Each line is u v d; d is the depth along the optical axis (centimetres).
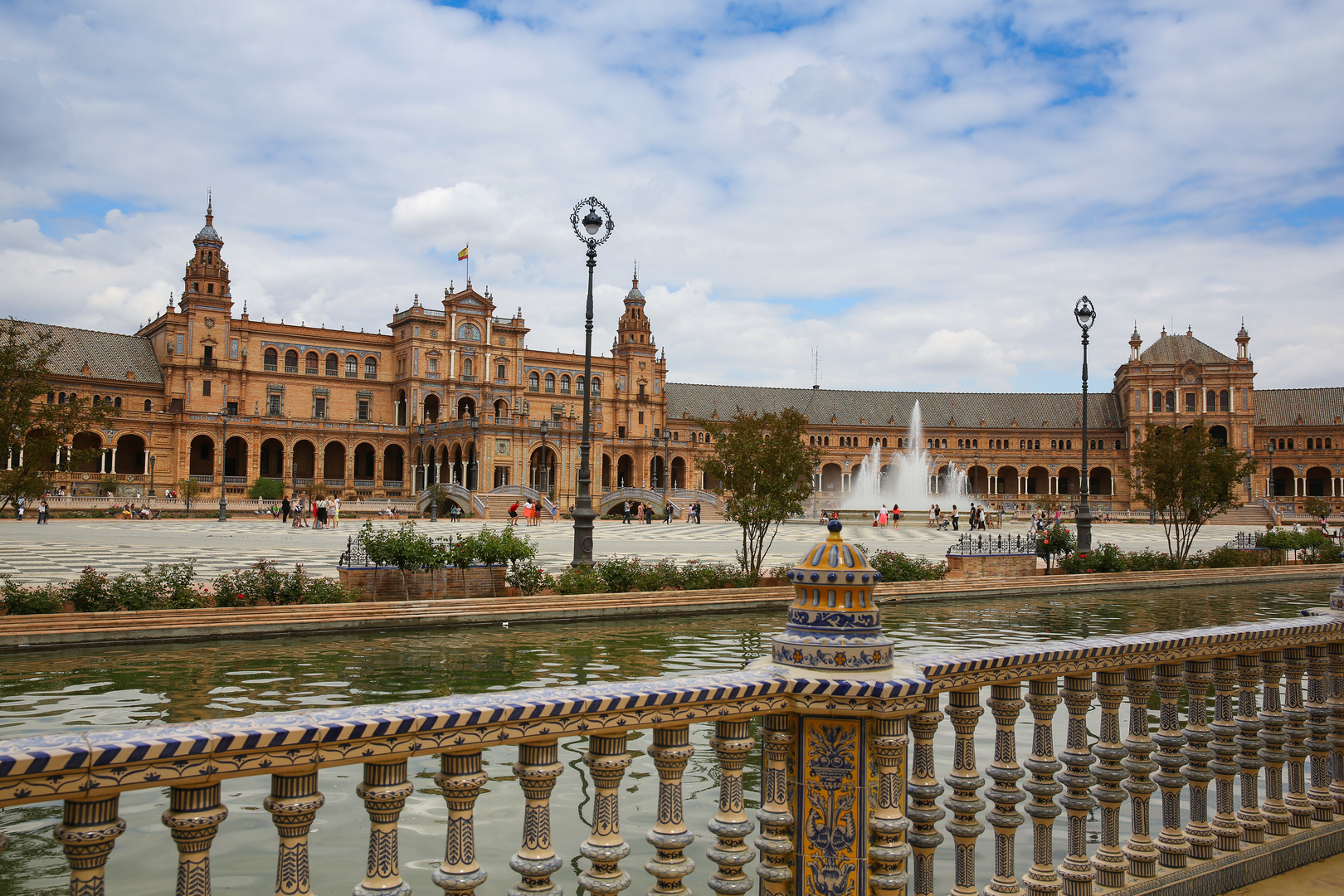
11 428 2414
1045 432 14862
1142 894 580
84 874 333
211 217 11500
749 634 2186
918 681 453
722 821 464
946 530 7400
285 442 11206
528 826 423
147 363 11362
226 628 2019
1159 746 620
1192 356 13938
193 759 339
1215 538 7106
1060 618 2589
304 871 369
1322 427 13650
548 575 2609
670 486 14350
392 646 1961
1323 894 617
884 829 458
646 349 14050
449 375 12094
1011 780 551
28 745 315
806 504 9612
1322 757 702
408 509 10044
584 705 410
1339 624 694
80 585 2028
